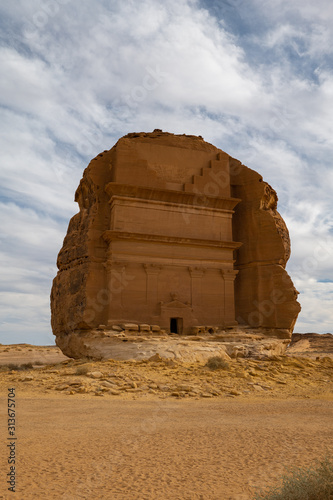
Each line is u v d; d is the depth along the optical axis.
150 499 4.92
